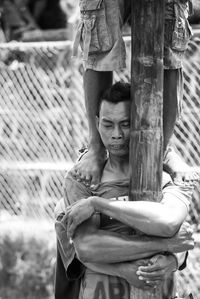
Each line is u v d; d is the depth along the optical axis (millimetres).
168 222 6758
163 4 6895
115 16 7047
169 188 7172
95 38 7051
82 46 7215
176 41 7125
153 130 6922
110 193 7207
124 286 7332
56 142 15234
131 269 6973
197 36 13375
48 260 15320
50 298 15156
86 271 7496
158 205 6824
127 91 7066
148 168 6934
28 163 15516
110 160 7312
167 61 7133
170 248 6902
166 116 7309
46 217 15453
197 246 13430
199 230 13453
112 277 7348
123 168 7301
